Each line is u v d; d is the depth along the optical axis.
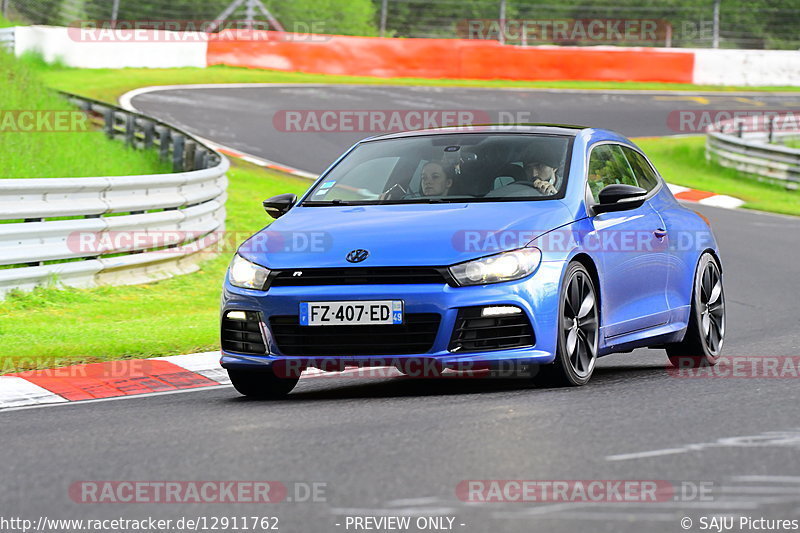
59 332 32.88
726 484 15.59
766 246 61.34
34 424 22.11
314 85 129.50
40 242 39.78
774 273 51.97
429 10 158.88
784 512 14.24
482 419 20.50
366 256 23.25
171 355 30.92
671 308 28.42
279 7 173.38
